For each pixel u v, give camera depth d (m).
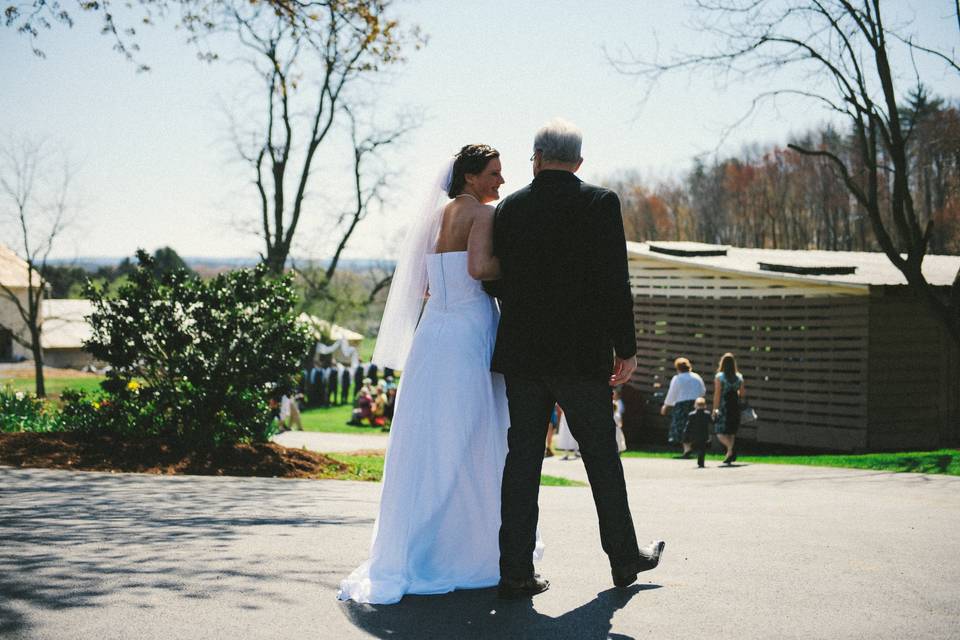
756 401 20.08
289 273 11.38
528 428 3.66
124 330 10.68
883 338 18.06
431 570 3.74
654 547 3.96
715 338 21.19
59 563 4.09
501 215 3.75
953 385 18.70
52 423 11.96
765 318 19.98
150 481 8.22
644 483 11.10
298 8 12.73
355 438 21.36
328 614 3.30
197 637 2.98
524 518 3.60
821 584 3.92
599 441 3.67
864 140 16.45
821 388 18.75
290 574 3.95
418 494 3.77
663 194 81.69
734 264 21.11
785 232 74.25
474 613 3.36
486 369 3.89
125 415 10.81
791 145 16.64
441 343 3.87
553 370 3.55
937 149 20.08
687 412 17.20
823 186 67.50
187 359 10.62
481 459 3.85
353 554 4.50
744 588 3.81
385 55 13.73
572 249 3.54
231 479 8.88
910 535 5.68
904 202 16.62
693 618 3.31
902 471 12.51
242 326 11.03
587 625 3.21
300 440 20.25
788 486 10.44
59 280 60.78
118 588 3.62
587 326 3.55
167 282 11.00
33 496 6.80
